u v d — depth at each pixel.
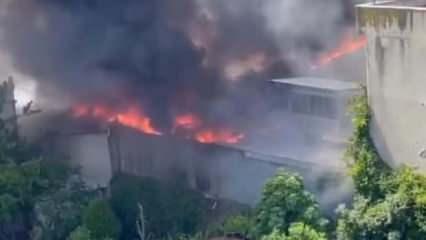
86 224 65.38
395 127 55.47
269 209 57.28
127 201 68.25
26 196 67.06
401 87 54.91
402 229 53.34
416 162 54.69
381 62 55.75
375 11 55.56
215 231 61.72
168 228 66.06
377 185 55.53
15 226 66.88
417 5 58.28
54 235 66.38
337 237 56.03
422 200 52.81
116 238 65.81
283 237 55.34
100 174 71.94
